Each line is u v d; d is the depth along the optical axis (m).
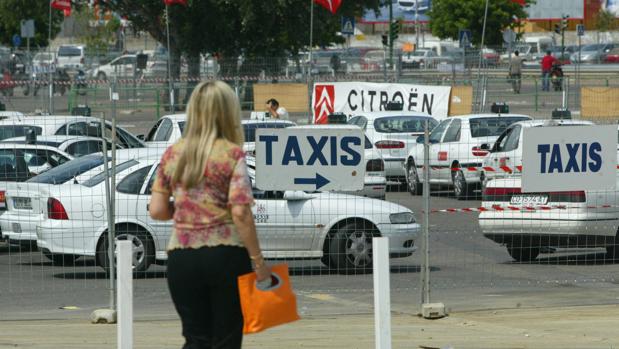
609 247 38.00
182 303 15.84
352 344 24.64
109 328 27.02
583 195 36.47
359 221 35.84
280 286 15.93
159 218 16.06
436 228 45.88
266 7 121.44
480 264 38.09
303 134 27.56
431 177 60.00
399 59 103.56
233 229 15.56
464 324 27.30
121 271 18.67
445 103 76.25
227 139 15.66
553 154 28.12
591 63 163.88
